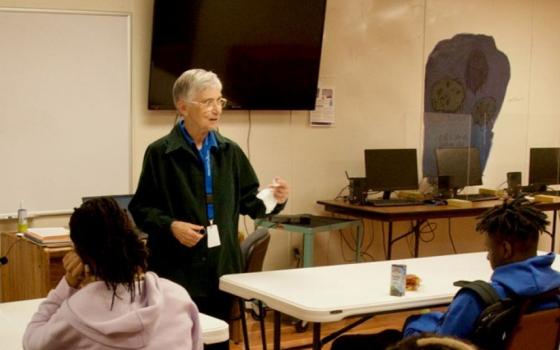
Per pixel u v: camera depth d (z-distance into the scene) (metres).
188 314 1.75
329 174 5.59
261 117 5.22
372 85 5.73
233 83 4.87
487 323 2.09
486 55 6.32
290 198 5.42
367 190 5.39
